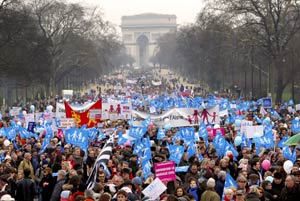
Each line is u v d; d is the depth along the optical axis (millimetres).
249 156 33750
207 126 46156
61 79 176125
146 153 30500
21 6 131625
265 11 113062
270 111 71938
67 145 35281
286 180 25062
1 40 114062
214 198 24328
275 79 144500
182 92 122438
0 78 127562
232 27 119312
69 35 158625
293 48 122312
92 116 44375
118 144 39938
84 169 32000
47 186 29391
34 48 124375
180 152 32094
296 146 35562
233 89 155875
